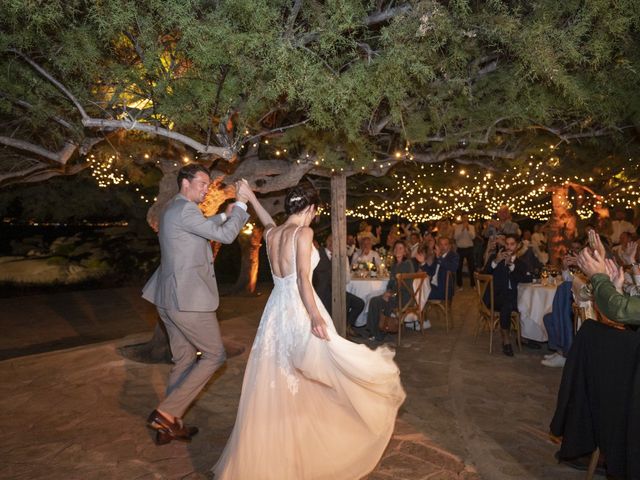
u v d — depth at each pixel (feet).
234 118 17.29
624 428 10.32
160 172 31.22
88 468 12.99
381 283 28.40
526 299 25.03
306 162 21.17
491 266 25.76
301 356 11.17
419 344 26.30
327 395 11.42
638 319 10.13
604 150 25.27
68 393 18.19
